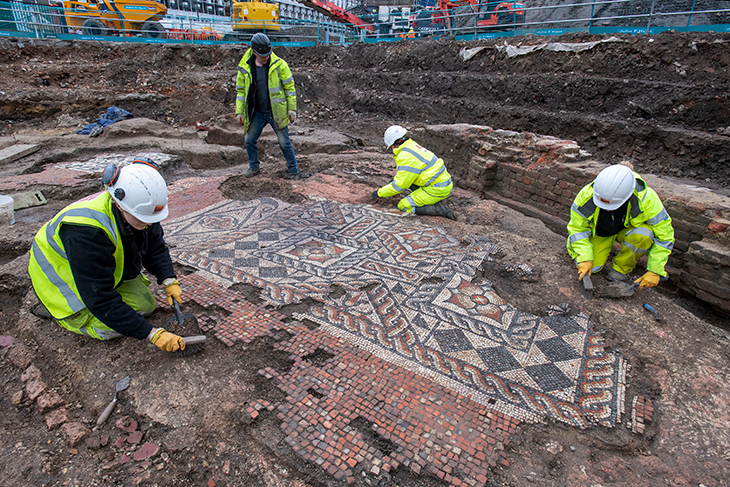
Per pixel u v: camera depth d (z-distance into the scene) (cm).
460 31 1203
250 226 402
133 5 1162
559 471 184
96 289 198
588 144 753
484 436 195
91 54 1044
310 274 318
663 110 692
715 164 618
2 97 827
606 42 791
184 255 341
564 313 284
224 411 203
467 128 632
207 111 1011
